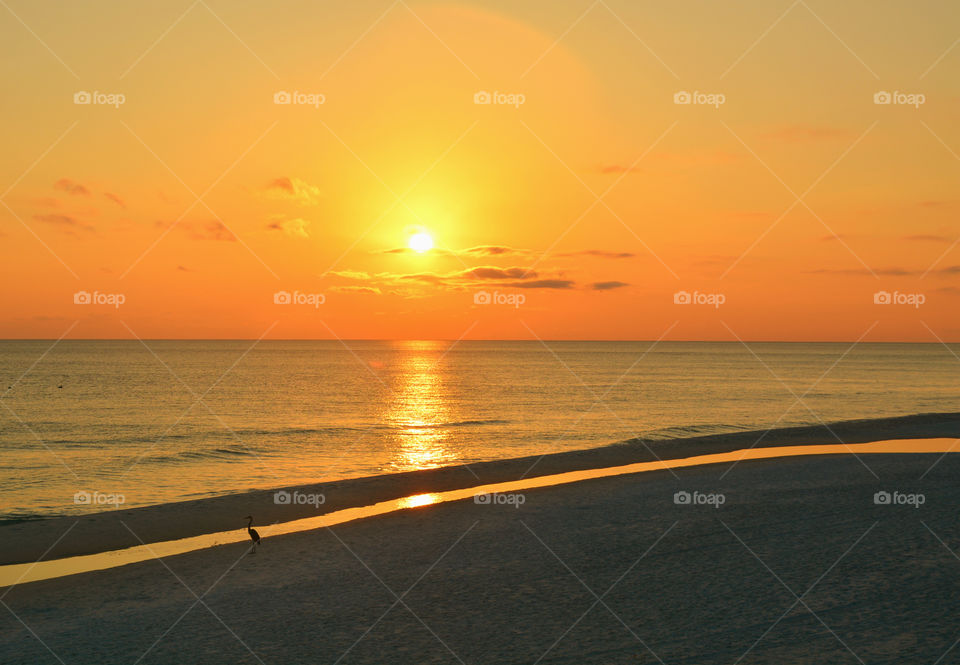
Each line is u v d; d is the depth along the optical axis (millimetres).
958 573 13234
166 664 9891
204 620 11703
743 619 11195
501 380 111750
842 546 15359
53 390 85062
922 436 37500
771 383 101938
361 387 93750
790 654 9750
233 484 28766
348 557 15547
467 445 40094
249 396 77875
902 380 111312
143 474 31125
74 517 20156
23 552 16609
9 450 38812
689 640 10391
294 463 34094
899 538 15898
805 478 24422
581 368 159250
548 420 53281
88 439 43312
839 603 11773
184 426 50094
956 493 21188
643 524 18141
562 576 13836
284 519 20016
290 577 14133
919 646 9891
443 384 100375
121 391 84438
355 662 9844
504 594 12789
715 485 23500
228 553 16141
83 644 10719
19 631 11359
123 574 14648
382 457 35875
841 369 154875
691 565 14352
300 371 139000
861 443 35062
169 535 18188
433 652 10141
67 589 13648
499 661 9789
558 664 9641
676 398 74562
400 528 18234
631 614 11586
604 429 47312
